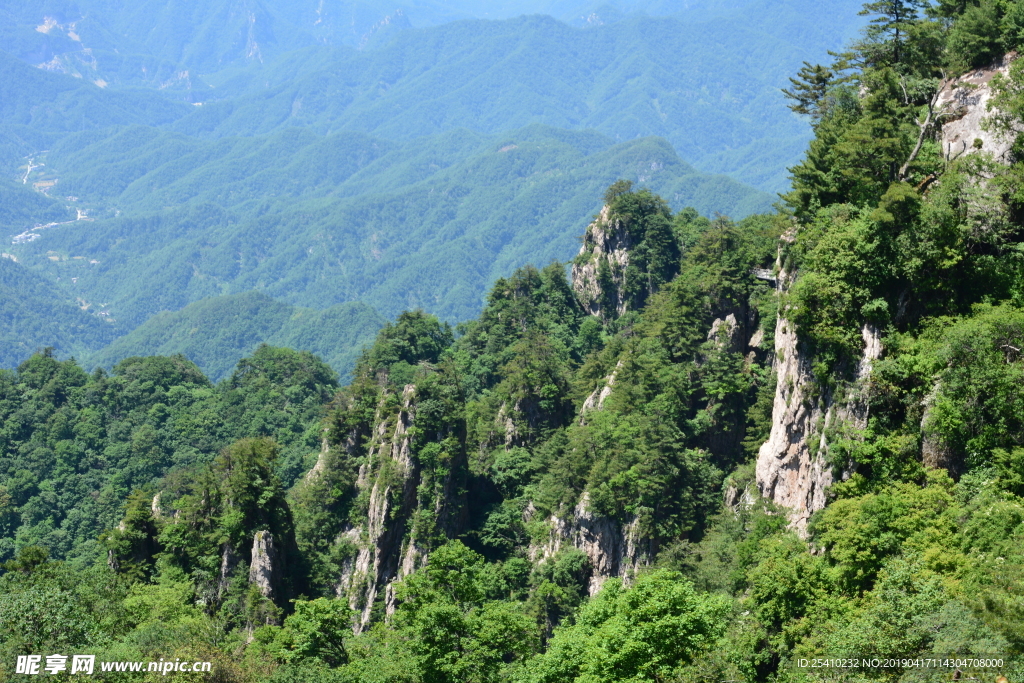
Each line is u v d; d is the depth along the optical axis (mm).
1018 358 77000
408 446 142000
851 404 85438
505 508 143750
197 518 133875
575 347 197625
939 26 105625
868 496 78500
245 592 125188
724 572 95562
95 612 98688
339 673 83688
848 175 96125
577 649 76625
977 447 76375
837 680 61062
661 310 153500
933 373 80312
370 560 139375
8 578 103625
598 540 124188
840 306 87812
